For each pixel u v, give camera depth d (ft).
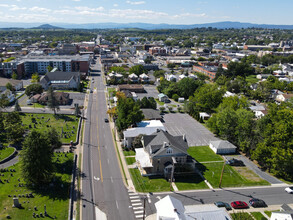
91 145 295.89
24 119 361.30
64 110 413.39
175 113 431.02
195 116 402.11
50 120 364.79
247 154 289.12
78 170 241.14
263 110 423.64
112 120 381.19
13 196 195.52
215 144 294.66
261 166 263.29
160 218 165.27
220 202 198.08
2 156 255.70
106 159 265.34
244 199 208.95
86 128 346.13
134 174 239.30
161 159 241.14
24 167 198.70
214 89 452.76
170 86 536.01
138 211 189.88
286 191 221.66
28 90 460.14
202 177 238.27
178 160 247.09
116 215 184.55
